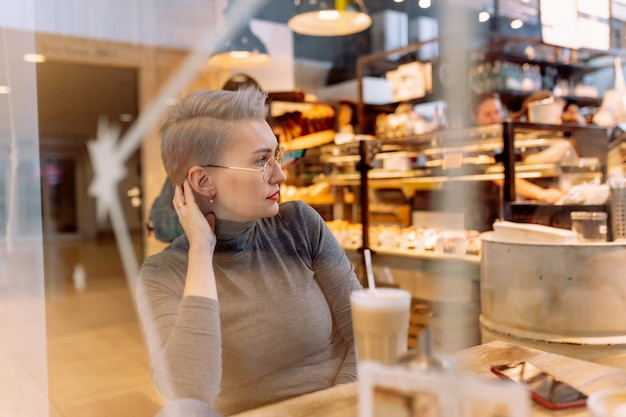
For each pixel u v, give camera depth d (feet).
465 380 1.72
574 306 4.70
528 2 8.39
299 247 3.46
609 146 6.72
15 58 6.22
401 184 7.83
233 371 2.97
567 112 8.02
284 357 3.12
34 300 6.44
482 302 5.12
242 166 3.16
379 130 10.23
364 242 7.78
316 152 9.07
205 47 11.70
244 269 3.20
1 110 6.08
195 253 3.00
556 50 8.61
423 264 6.37
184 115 3.26
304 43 12.85
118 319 9.91
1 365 5.95
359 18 8.75
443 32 9.16
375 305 2.18
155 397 6.21
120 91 12.19
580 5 8.21
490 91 8.61
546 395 2.41
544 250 4.77
